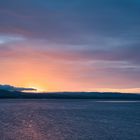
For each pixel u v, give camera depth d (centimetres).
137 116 10619
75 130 6144
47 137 5147
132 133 5781
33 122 7938
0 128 6381
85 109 16050
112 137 5288
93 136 5341
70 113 12200
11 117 9750
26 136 5222
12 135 5325
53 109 15825
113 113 12444
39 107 18475
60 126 6938
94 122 8106
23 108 16762
